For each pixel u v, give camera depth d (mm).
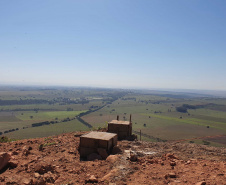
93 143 10375
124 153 10453
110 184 6586
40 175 6922
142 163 8836
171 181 6570
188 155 10305
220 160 9188
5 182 6172
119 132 15875
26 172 7172
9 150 10328
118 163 8734
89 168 8273
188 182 6371
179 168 7957
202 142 55781
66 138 14086
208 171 7293
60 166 8367
